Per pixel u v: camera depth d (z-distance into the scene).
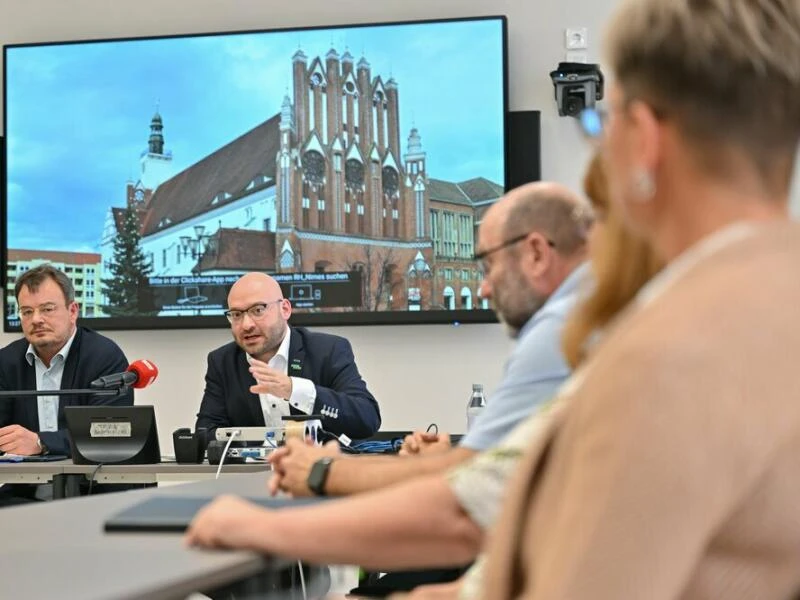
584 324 1.01
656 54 0.77
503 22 5.05
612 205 0.96
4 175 5.42
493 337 5.13
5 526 1.55
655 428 0.64
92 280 5.37
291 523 1.25
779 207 0.76
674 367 0.64
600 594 0.63
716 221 0.76
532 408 1.62
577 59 5.10
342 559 1.23
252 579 3.00
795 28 0.75
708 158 0.76
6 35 5.50
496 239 1.77
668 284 0.72
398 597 1.42
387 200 5.15
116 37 5.41
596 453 0.66
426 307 5.11
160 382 5.36
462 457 1.65
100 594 1.06
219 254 5.28
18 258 5.40
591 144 0.88
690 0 0.77
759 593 0.66
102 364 4.04
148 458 3.33
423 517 1.20
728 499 0.63
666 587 0.63
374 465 1.76
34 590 1.08
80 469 3.30
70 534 1.46
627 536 0.63
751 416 0.63
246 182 5.27
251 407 3.82
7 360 4.10
